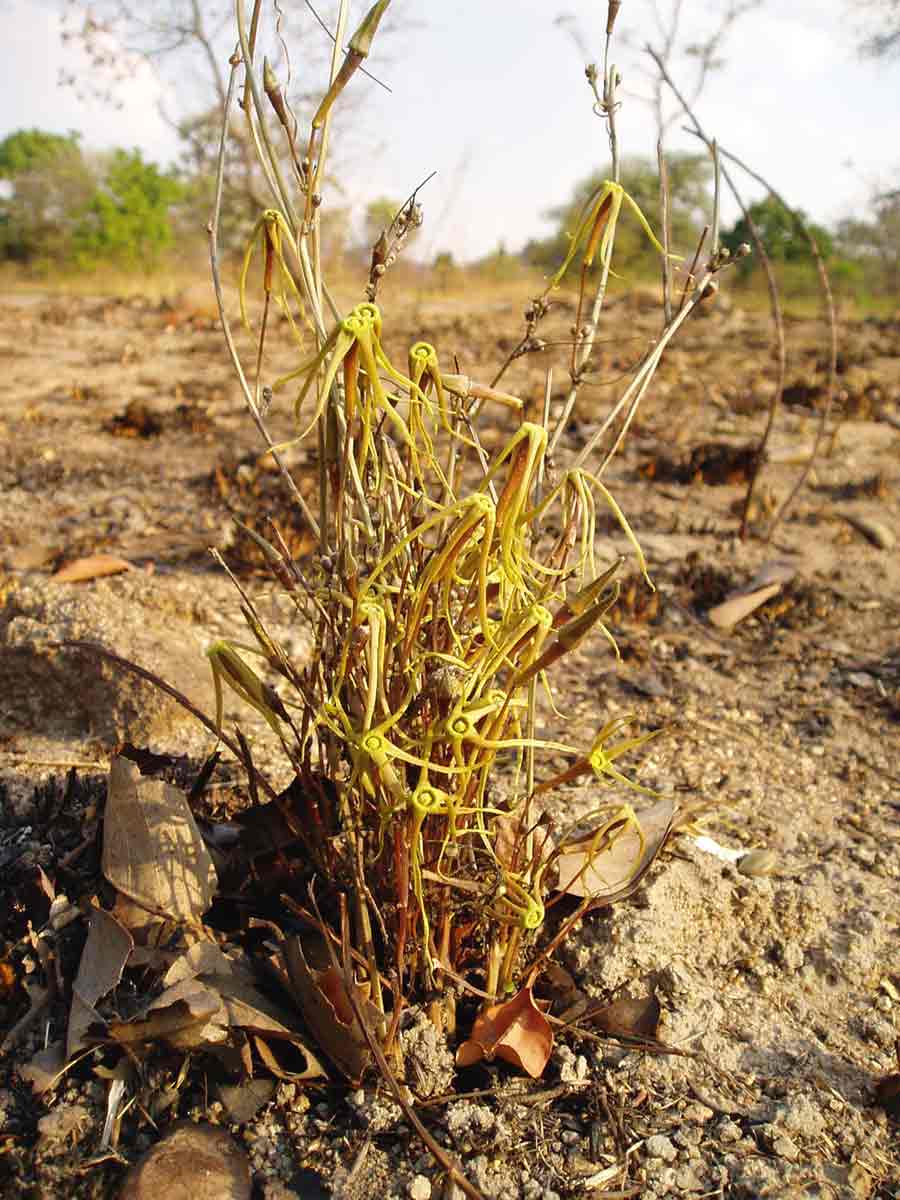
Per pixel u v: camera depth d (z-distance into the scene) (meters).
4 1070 0.38
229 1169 0.34
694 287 0.37
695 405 1.79
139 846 0.41
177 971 0.37
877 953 0.47
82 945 0.41
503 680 0.39
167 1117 0.36
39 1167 0.35
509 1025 0.38
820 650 0.83
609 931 0.43
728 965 0.45
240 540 0.91
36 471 1.26
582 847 0.45
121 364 2.14
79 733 0.61
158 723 0.59
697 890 0.46
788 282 4.41
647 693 0.74
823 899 0.49
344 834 0.38
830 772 0.65
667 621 0.87
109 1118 0.36
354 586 0.33
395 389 0.38
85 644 0.38
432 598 0.34
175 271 5.61
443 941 0.38
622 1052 0.40
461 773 0.32
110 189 6.65
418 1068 0.37
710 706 0.73
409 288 4.05
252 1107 0.36
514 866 0.38
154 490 1.17
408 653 0.33
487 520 0.28
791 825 0.58
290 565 0.36
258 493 1.10
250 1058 0.37
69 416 1.62
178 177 6.65
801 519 1.18
